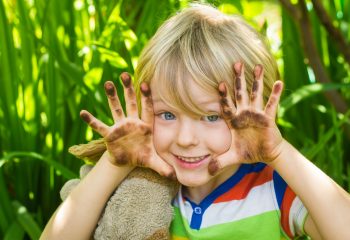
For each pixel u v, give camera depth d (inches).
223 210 52.2
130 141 50.0
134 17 92.7
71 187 56.8
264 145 48.7
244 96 47.9
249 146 48.9
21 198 76.1
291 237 52.7
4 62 74.9
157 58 49.8
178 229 53.0
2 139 77.0
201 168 49.7
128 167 51.6
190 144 48.8
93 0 76.4
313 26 89.4
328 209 49.1
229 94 48.8
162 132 49.9
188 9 53.6
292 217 51.7
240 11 80.8
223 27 51.5
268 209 52.0
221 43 50.3
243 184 52.9
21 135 76.1
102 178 52.1
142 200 50.6
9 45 74.9
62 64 71.6
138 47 74.7
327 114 86.5
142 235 50.1
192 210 52.7
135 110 49.6
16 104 75.6
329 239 49.2
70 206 52.4
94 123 49.3
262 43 52.9
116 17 71.6
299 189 49.7
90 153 54.6
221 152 49.3
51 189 76.0
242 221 51.8
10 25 75.2
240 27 52.2
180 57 49.3
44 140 77.1
